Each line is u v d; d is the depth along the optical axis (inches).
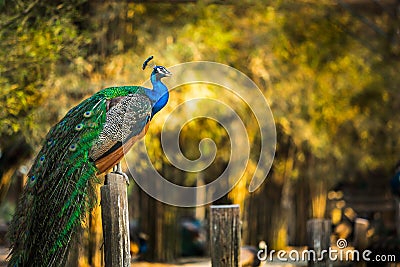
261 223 761.6
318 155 784.3
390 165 886.4
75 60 638.5
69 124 435.8
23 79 621.3
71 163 417.1
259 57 744.3
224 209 421.7
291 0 792.9
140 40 687.7
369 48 856.9
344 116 832.3
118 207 370.3
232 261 420.2
